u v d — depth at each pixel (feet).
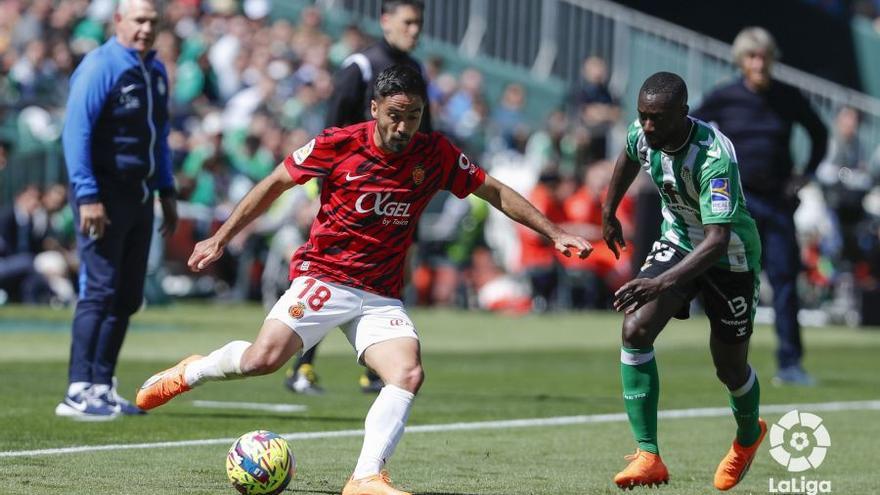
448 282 254.68
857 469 83.87
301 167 67.87
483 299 254.06
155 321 196.03
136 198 97.19
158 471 74.64
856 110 318.65
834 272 262.26
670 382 139.74
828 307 259.39
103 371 97.91
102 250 96.58
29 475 72.18
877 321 250.37
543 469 80.02
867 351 194.80
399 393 66.08
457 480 75.31
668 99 68.80
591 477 77.51
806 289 263.90
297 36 277.64
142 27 96.32
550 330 214.07
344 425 96.78
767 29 350.64
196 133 238.89
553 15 305.53
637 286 68.85
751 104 131.64
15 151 232.12
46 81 240.12
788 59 353.31
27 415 97.04
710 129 70.85
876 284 255.09
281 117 251.19
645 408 72.69
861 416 112.16
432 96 268.41
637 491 73.26
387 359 67.10
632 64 302.86
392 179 67.51
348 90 109.70
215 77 258.78
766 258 135.64
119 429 91.25
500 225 258.98
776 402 119.96
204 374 70.74
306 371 117.29
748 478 79.82
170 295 234.99
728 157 70.28
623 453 87.25
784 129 131.85
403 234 68.85
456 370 147.84
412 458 83.25
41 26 258.98
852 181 270.46
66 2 267.80
